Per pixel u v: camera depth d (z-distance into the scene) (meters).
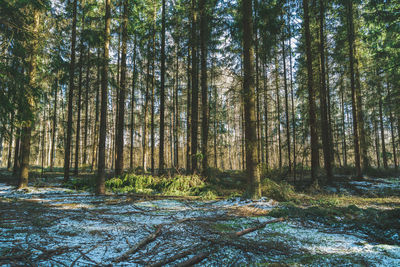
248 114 9.02
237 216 6.21
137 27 19.06
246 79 9.12
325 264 3.10
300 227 5.30
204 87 13.53
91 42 12.21
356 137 15.55
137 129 28.73
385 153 23.97
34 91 6.77
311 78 13.38
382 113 23.39
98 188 9.97
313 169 12.80
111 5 11.23
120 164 14.30
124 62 14.73
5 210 6.48
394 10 12.91
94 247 3.68
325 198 9.42
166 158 37.47
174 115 25.61
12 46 6.72
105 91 10.46
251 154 8.78
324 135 14.70
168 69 19.70
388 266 3.04
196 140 13.31
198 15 13.56
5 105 6.04
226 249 3.73
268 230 4.96
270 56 13.84
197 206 7.77
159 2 19.09
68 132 14.09
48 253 3.39
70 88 14.20
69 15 14.91
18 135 6.75
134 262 3.12
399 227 4.89
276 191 9.51
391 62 15.38
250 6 9.40
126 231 4.65
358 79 17.64
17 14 6.50
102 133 10.28
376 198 9.86
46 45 8.50
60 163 39.03
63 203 7.97
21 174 11.39
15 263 3.00
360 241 4.32
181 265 3.00
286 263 3.14
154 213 6.52
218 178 13.82
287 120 16.98
